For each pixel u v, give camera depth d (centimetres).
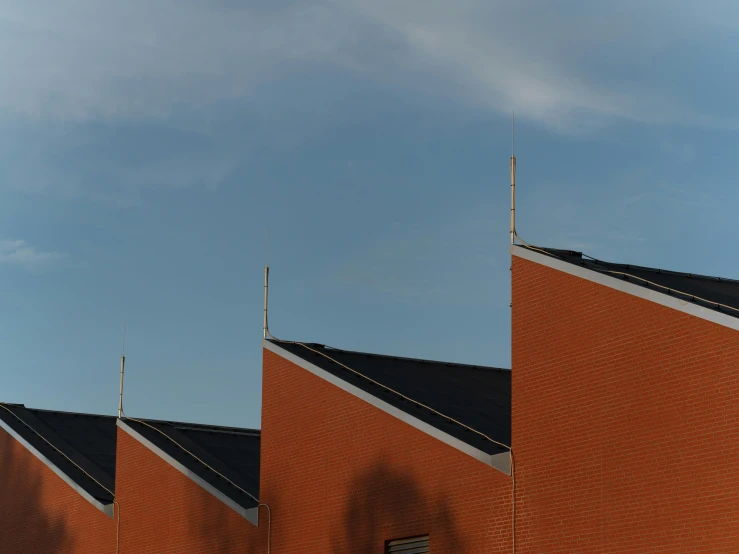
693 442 2527
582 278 2847
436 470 3112
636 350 2686
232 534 3725
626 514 2638
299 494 3525
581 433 2777
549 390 2878
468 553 2983
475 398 3581
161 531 3997
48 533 4459
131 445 4247
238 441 4488
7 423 4822
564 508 2778
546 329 2919
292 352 3697
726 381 2481
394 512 3203
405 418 3234
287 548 3522
